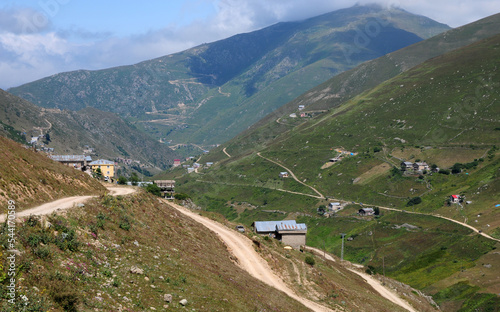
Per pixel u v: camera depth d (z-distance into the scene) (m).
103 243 36.94
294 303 50.47
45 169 53.97
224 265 52.84
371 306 67.25
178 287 34.88
